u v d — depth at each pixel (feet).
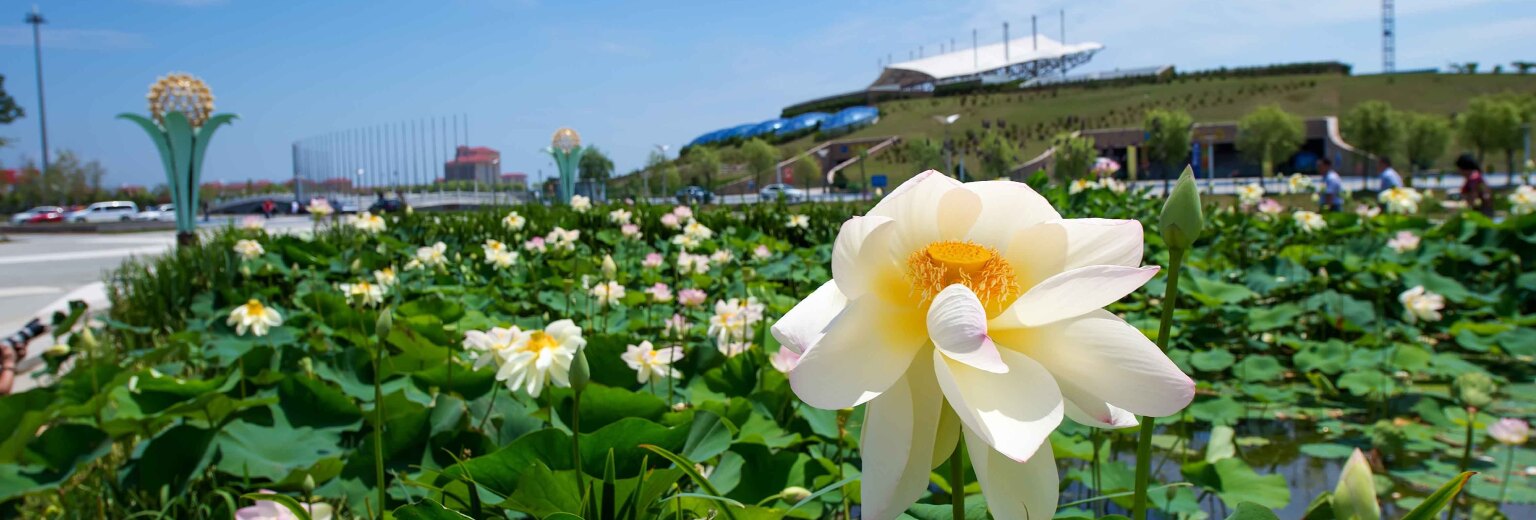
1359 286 19.53
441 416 7.63
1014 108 265.54
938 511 4.47
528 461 5.60
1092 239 3.27
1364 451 11.71
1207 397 14.60
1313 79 255.91
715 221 35.42
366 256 23.49
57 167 177.78
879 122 279.49
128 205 156.97
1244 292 17.34
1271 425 13.43
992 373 2.85
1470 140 146.51
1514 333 15.29
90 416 9.50
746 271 16.65
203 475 8.25
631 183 148.87
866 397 2.86
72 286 35.22
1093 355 2.86
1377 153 158.10
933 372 3.02
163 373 11.83
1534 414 13.21
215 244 26.53
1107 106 252.01
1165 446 12.14
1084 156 96.89
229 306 18.03
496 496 5.80
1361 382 13.74
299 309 18.84
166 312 20.72
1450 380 15.33
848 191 171.32
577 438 4.73
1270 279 20.01
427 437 7.52
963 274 3.05
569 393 8.16
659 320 16.52
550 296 18.74
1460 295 18.02
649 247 30.66
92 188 183.21
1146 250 23.40
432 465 7.40
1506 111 139.33
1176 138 148.36
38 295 32.07
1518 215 22.35
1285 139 159.84
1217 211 32.81
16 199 169.58
